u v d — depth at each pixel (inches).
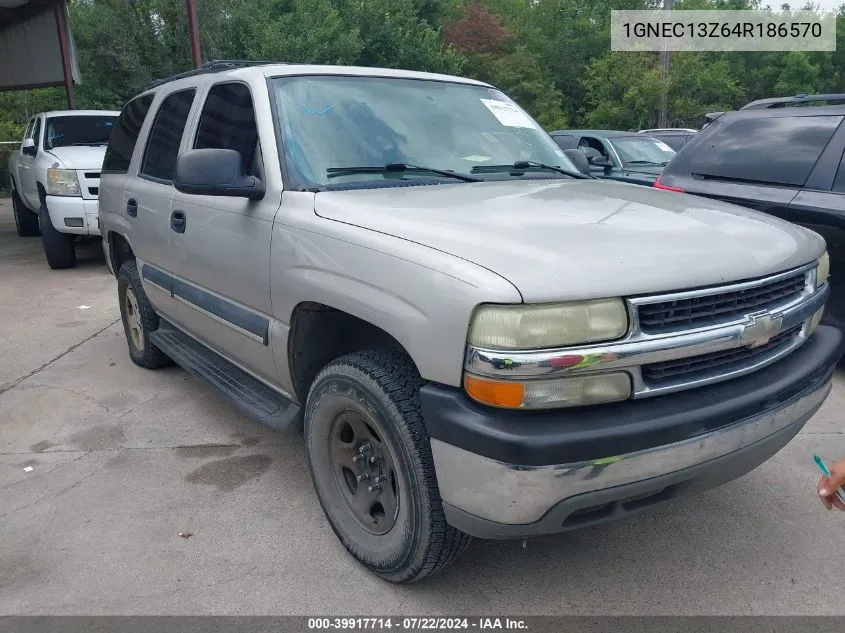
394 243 93.3
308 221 108.3
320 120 126.9
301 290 108.0
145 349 197.6
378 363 98.9
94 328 251.8
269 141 121.6
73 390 188.7
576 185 127.6
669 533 119.2
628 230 95.0
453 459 85.1
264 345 122.0
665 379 86.3
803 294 103.2
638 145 415.8
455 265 84.5
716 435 87.5
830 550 113.8
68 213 335.9
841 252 179.9
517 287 79.0
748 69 1669.5
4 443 157.9
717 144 216.5
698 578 107.3
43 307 283.1
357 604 102.3
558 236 90.8
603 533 119.6
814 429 158.2
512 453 79.4
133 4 837.2
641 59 1143.6
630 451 81.7
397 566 101.0
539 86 1380.4
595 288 80.4
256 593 105.0
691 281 85.2
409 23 981.2
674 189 219.8
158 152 170.4
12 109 1236.5
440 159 131.4
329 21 856.9
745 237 99.0
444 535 94.3
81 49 850.8
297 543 117.5
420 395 87.7
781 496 130.3
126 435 160.7
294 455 149.9
